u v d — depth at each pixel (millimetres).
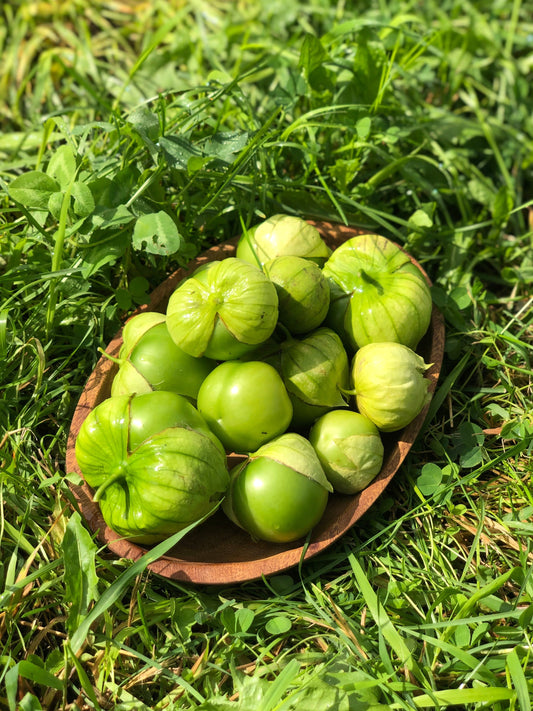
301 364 353
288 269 359
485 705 297
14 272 412
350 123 492
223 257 423
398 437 369
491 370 442
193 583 326
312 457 330
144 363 351
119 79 604
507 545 372
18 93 586
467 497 365
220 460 323
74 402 417
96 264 395
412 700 302
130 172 414
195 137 466
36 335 421
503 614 317
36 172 401
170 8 666
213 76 473
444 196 542
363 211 458
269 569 322
